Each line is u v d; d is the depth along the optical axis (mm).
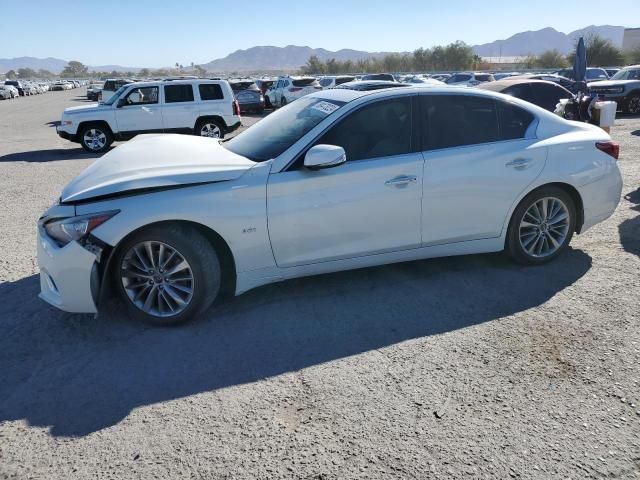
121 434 2590
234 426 2635
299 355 3277
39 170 10656
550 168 4316
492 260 4727
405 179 3908
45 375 3100
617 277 4293
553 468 2336
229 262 3781
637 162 9094
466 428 2594
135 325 3678
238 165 3691
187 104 14219
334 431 2586
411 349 3316
